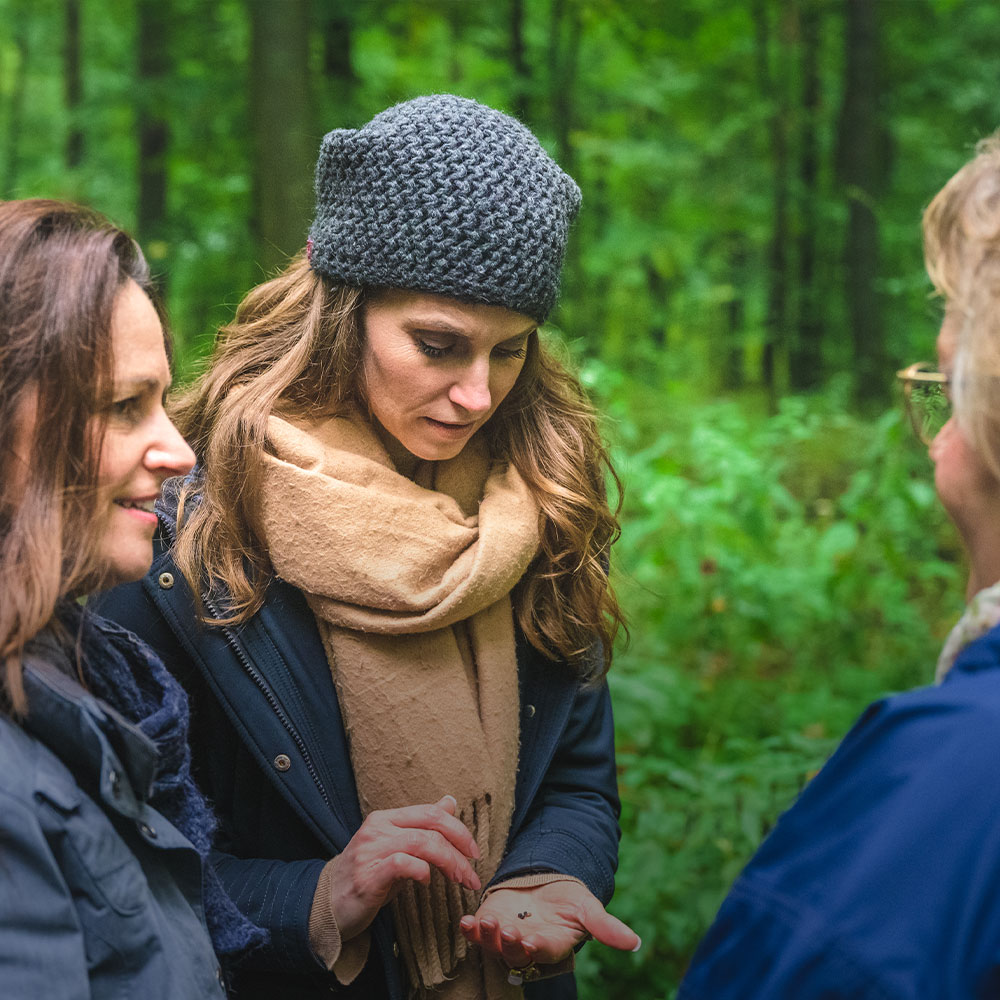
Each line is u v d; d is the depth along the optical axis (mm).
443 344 1317
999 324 889
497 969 1446
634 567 4262
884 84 12641
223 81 8688
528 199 1281
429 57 11383
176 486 1415
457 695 1385
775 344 12883
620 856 2615
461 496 1501
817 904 869
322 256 1355
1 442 935
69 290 946
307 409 1419
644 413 8508
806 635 4184
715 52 12703
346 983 1351
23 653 949
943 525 4656
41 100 17547
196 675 1413
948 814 836
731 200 13023
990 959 797
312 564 1323
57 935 880
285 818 1429
